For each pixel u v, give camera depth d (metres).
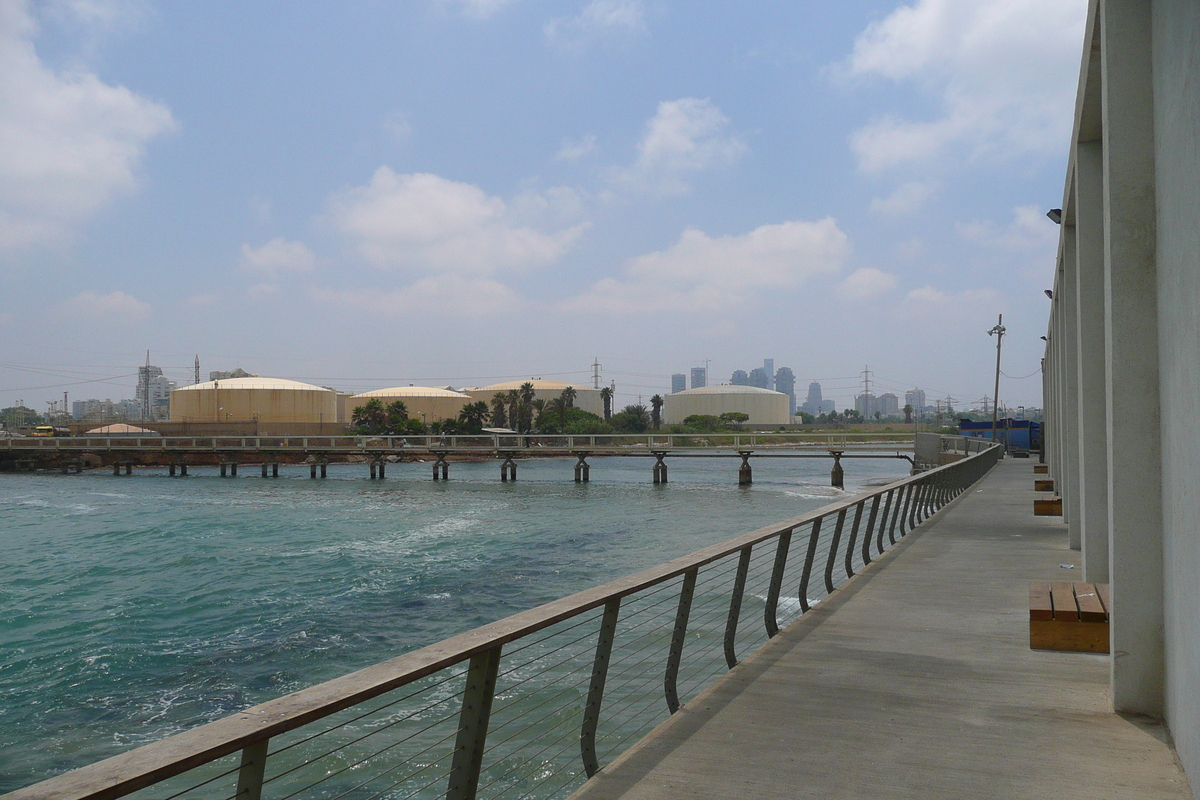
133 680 11.84
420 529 30.28
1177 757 4.23
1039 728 4.72
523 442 59.06
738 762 4.20
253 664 12.59
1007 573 10.25
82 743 9.45
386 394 141.75
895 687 5.54
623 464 93.75
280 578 20.31
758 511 36.72
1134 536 4.85
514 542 26.16
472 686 3.09
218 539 28.09
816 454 53.88
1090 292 7.84
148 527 31.75
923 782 3.95
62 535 29.69
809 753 4.33
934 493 18.64
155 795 7.55
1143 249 4.67
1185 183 3.50
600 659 4.18
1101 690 5.47
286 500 44.84
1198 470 3.39
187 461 85.31
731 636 6.11
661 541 26.02
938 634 7.08
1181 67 3.53
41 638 14.58
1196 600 3.50
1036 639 6.58
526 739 7.93
